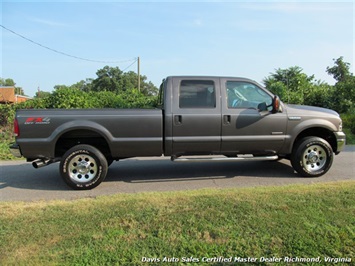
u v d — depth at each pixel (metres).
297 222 3.48
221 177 6.35
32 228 3.49
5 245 3.11
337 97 16.09
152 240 3.16
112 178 6.43
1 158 9.23
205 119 5.75
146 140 5.67
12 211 4.07
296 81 23.83
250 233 3.25
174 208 3.96
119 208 4.03
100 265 2.77
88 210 4.00
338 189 4.68
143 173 6.83
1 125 14.12
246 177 6.32
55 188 5.78
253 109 5.95
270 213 3.74
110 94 16.78
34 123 5.44
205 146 5.85
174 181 6.10
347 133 13.46
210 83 5.89
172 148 5.77
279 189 4.82
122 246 3.06
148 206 4.06
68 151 5.59
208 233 3.27
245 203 4.08
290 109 6.09
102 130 5.54
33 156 5.53
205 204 4.07
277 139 6.00
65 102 13.59
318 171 6.18
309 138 6.17
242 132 5.89
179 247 3.03
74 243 3.13
